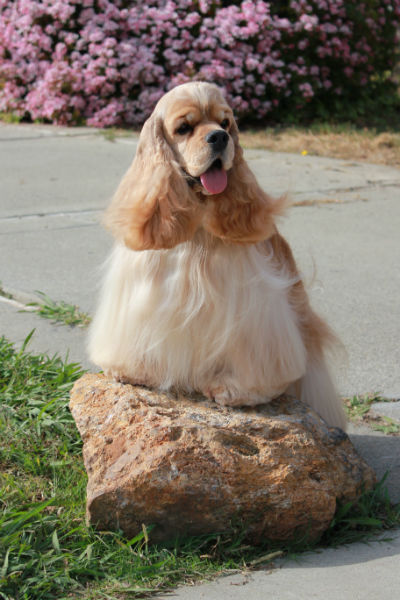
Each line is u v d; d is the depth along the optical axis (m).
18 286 5.89
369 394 4.28
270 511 2.93
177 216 3.02
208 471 2.91
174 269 3.17
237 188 3.10
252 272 3.22
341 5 12.81
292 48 12.83
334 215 7.77
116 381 3.43
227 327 3.16
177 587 2.68
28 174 9.41
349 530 3.10
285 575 2.71
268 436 3.08
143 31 12.50
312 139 11.35
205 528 2.93
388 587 2.54
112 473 2.94
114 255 3.42
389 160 10.12
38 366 4.34
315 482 2.96
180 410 3.21
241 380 3.24
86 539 2.96
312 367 3.62
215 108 3.11
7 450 3.60
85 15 12.23
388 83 14.15
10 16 13.02
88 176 9.29
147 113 12.40
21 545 2.80
